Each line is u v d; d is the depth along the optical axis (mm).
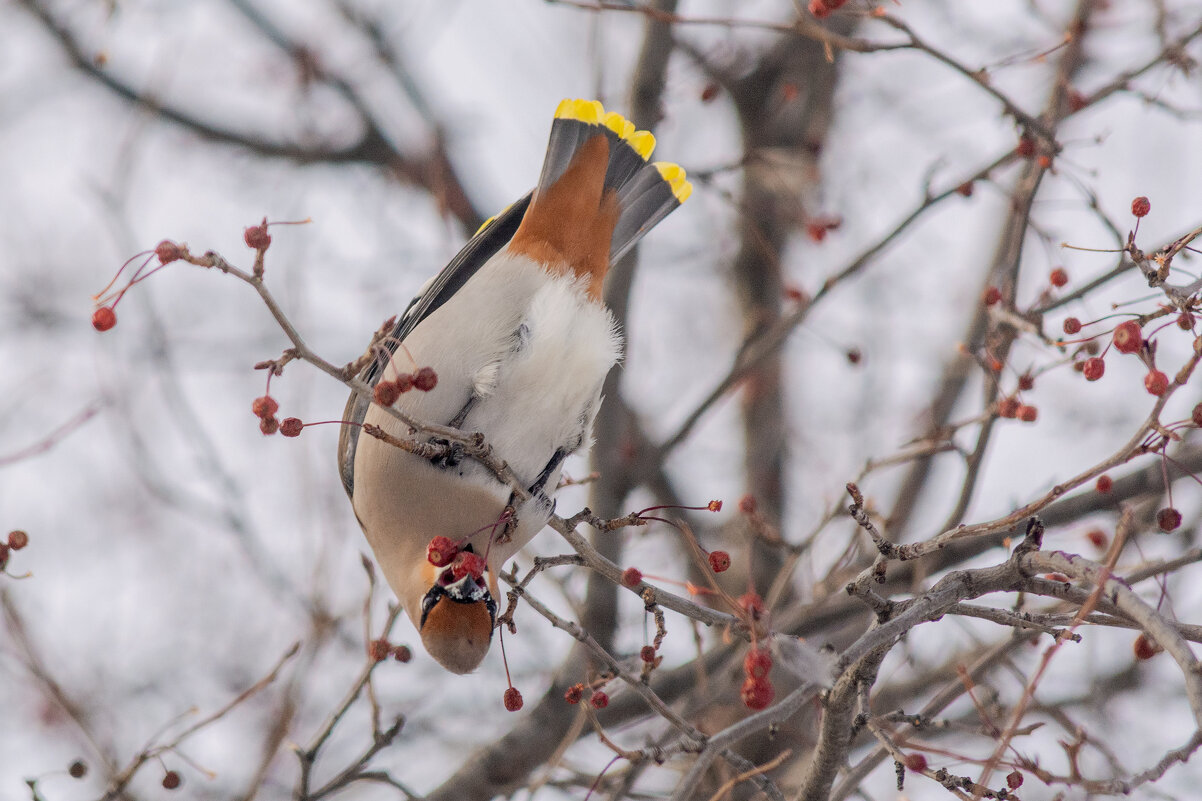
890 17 9930
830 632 11758
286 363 6641
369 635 9000
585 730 11766
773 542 10570
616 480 12836
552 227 9688
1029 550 6742
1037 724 7648
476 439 7535
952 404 14195
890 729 8820
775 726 7707
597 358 9609
